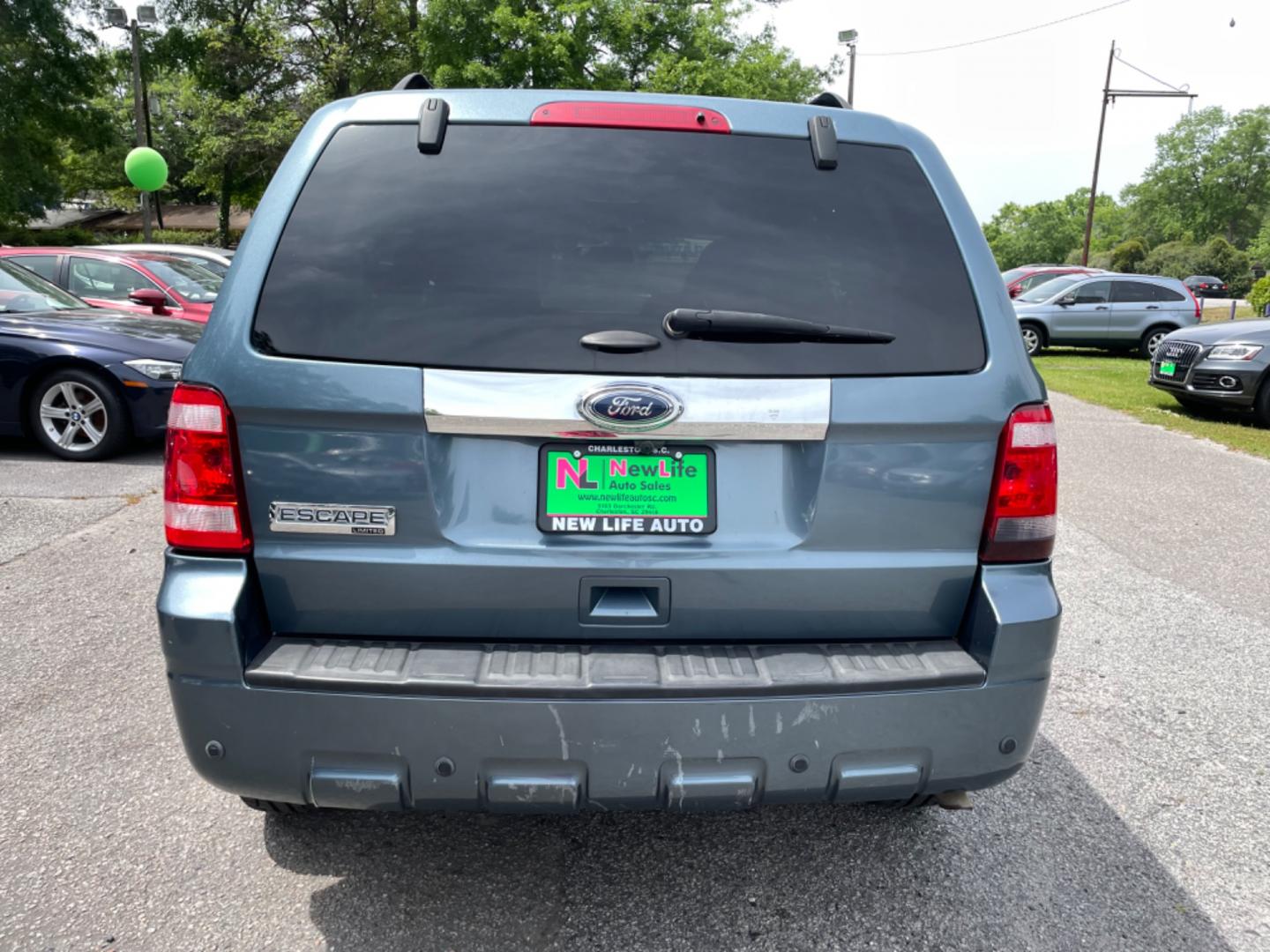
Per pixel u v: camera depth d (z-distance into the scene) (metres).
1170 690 3.83
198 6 38.62
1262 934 2.37
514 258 2.01
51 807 2.77
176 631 1.94
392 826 2.73
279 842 2.64
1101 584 5.16
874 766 2.01
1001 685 2.03
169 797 2.84
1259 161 103.12
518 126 2.11
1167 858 2.69
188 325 8.17
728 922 2.35
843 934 2.31
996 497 2.07
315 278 1.99
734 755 1.95
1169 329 18.92
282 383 1.93
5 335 7.11
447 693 1.89
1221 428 10.42
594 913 2.37
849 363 2.01
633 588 2.02
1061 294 18.94
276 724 1.93
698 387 1.95
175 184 56.44
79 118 37.34
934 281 2.09
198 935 2.25
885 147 2.20
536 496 2.01
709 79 27.55
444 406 1.92
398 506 1.97
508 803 1.96
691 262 2.03
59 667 3.71
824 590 2.05
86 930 2.26
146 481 6.62
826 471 2.01
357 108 2.13
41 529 5.50
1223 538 6.11
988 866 2.62
